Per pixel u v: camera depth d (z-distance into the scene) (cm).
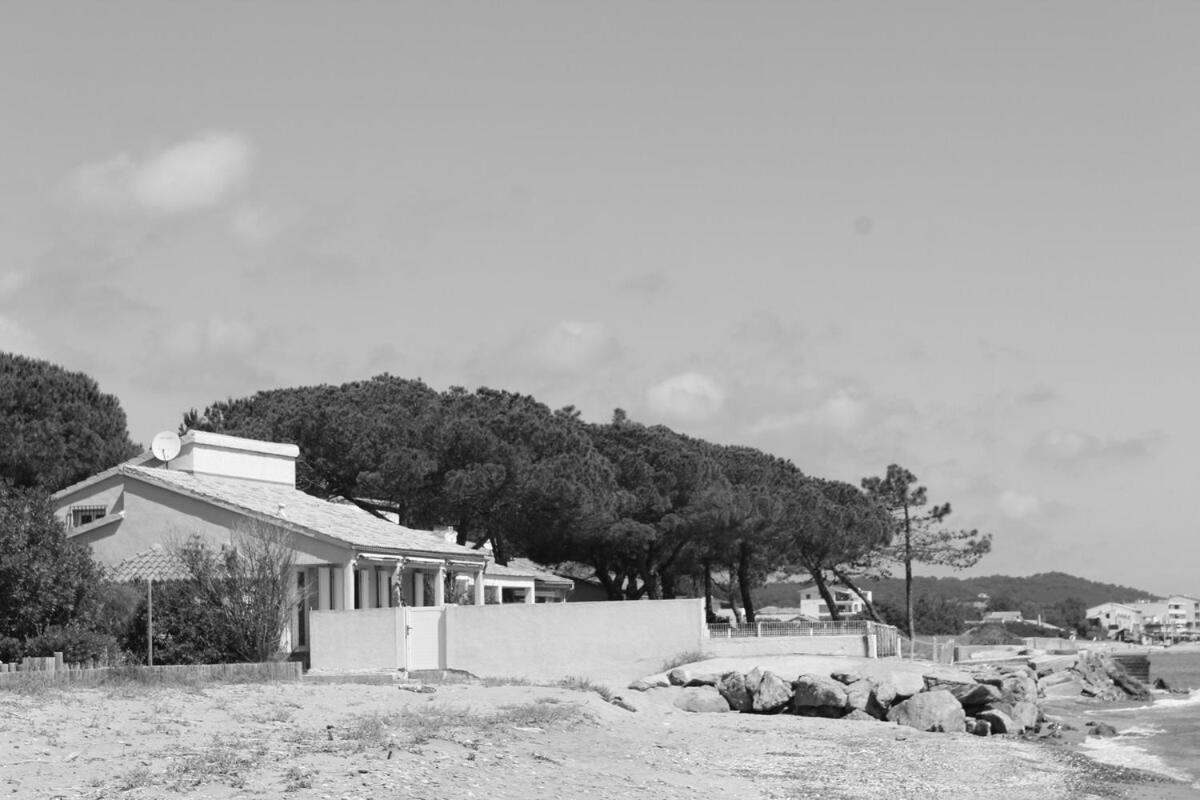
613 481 7556
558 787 2467
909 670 5000
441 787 2281
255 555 4550
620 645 5031
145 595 4503
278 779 2219
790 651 5638
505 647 4962
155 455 5509
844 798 2773
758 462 9119
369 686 3850
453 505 6931
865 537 8888
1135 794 3152
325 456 6944
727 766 3114
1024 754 3769
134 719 2884
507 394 8419
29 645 3797
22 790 2044
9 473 6297
